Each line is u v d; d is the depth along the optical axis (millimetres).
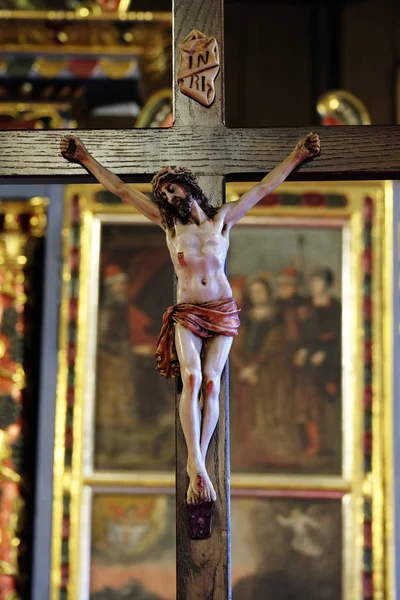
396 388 6547
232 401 6605
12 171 3822
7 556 6609
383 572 6324
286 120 9008
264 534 6402
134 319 6695
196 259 3553
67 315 6641
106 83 7000
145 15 6945
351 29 9078
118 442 6547
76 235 6742
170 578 6375
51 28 6945
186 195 3598
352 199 6750
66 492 6430
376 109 8945
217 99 3816
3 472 6711
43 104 6977
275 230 6770
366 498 6418
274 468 6516
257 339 6684
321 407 6590
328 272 6734
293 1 9164
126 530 6418
